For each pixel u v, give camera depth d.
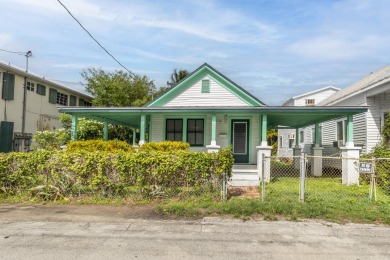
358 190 9.09
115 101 25.16
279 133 31.52
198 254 4.28
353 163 9.84
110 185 7.70
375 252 4.40
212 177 7.69
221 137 13.65
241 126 13.69
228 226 5.55
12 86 17.91
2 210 6.69
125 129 21.98
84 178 7.80
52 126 21.98
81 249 4.43
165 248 4.50
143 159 7.64
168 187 7.70
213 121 11.61
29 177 7.96
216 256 4.21
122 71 26.94
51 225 5.59
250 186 9.98
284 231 5.30
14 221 5.85
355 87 15.92
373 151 11.53
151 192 7.56
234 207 6.51
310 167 14.98
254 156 13.47
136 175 7.66
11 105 17.97
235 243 4.72
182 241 4.79
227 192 8.21
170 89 14.30
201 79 14.45
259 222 5.78
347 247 4.59
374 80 12.96
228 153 7.72
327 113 11.16
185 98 14.41
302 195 7.25
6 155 8.05
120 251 4.37
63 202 7.34
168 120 14.10
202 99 14.34
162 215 6.27
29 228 5.41
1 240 4.80
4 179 7.94
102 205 7.13
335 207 6.68
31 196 7.71
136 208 6.85
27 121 19.28
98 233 5.15
